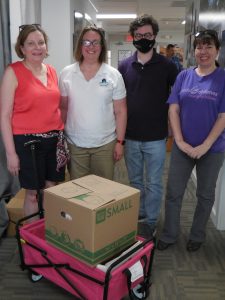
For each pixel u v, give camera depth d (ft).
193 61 11.94
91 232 4.81
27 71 6.18
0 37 7.64
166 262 7.06
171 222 7.50
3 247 7.39
